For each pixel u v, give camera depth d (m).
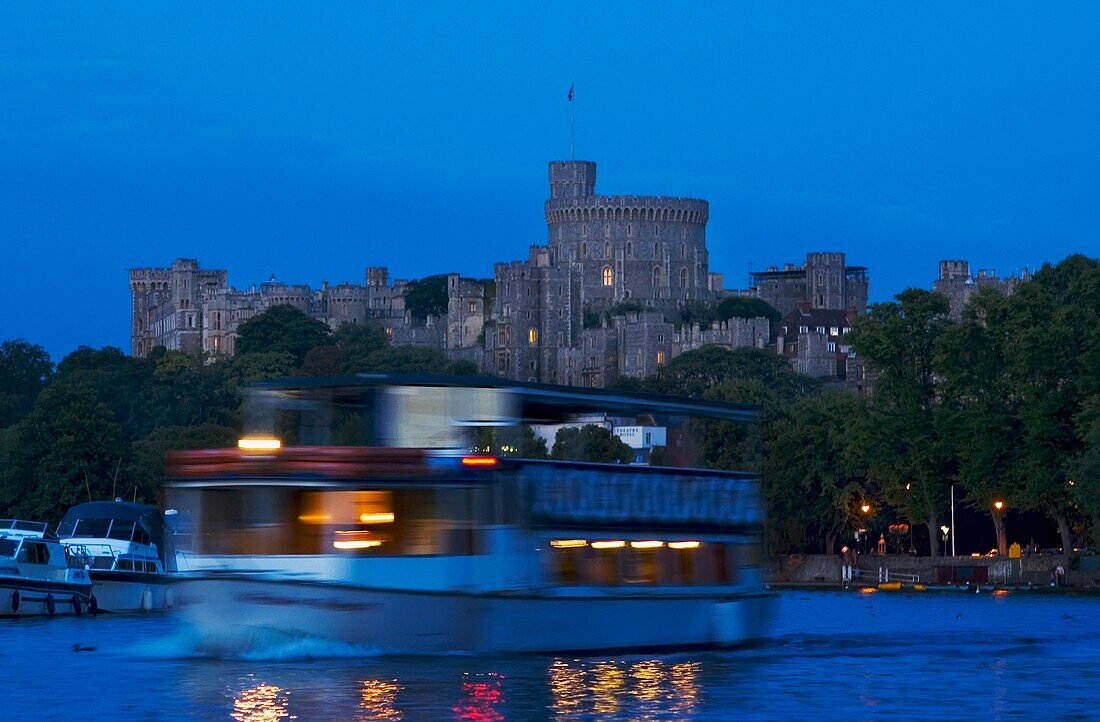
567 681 132.75
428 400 140.00
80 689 130.88
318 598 136.25
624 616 146.50
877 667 147.50
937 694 131.38
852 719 119.69
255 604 137.75
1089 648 165.75
